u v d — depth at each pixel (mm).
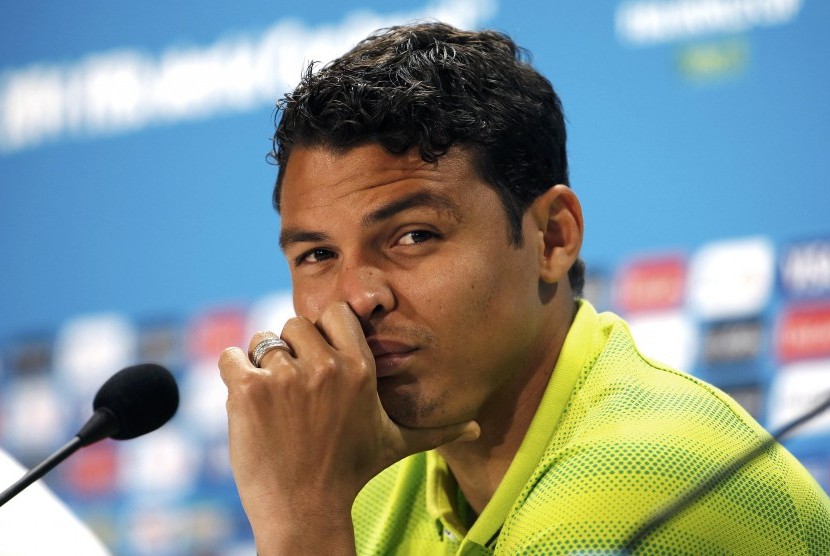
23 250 14484
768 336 10914
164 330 13641
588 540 4926
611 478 5047
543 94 5902
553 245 5766
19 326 14406
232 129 13570
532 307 5543
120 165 14141
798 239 10938
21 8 14867
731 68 11344
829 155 10953
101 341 13945
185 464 13117
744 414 5816
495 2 12336
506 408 5664
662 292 11367
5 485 6473
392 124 5242
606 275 11570
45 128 14578
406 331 5234
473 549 5648
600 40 11875
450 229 5273
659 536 4918
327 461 5109
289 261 5586
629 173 11617
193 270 13578
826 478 10492
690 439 5254
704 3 11500
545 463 5352
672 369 5953
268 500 5059
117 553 13164
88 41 14469
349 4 13086
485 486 5887
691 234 11328
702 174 11352
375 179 5254
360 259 5293
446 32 5895
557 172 5883
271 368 5180
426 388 5289
